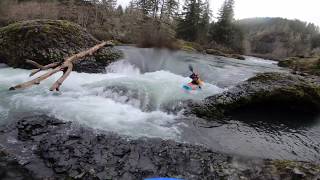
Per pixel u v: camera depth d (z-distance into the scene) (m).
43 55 12.03
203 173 4.94
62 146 5.40
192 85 10.27
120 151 5.43
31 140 5.56
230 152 5.93
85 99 8.30
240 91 9.25
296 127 8.15
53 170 4.71
